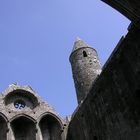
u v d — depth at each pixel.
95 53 30.23
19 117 24.72
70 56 30.59
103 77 19.62
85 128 21.83
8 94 25.95
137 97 16.34
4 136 23.97
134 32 16.41
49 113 25.72
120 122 17.77
